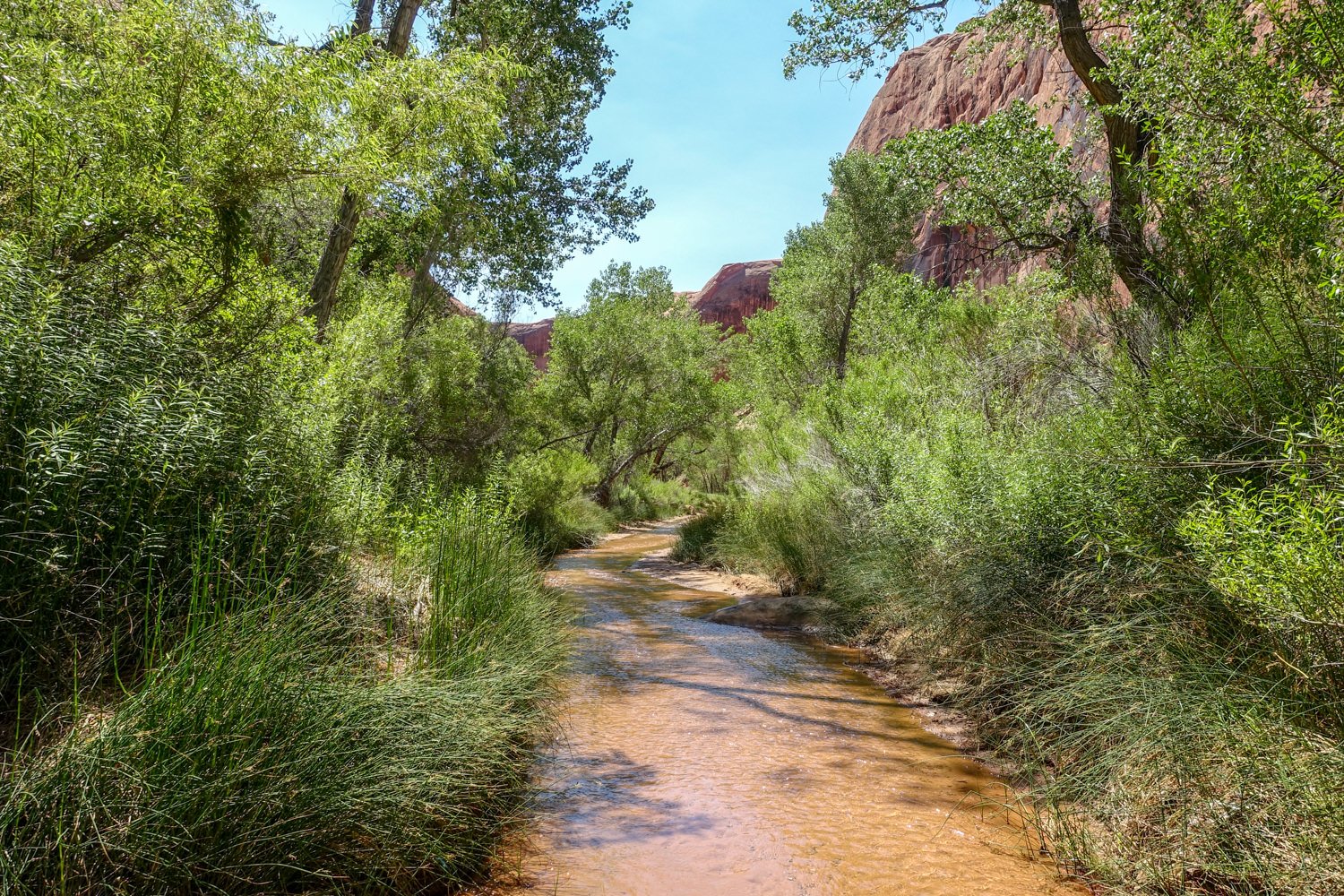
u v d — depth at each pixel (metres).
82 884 1.96
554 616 6.52
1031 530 4.72
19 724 2.33
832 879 2.93
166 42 4.70
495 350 16.08
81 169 4.09
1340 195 3.13
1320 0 3.21
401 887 2.66
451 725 3.19
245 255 5.23
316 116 5.48
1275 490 2.77
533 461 16.48
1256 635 3.16
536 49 14.97
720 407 28.81
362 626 3.85
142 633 3.04
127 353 3.34
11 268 2.87
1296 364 3.40
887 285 15.60
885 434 8.28
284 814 2.39
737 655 6.85
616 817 3.51
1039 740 4.01
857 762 4.28
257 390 4.21
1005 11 9.71
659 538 22.22
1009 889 2.85
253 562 3.33
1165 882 2.66
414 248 14.27
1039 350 6.40
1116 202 6.64
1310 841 2.34
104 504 2.98
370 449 7.00
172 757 2.23
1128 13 4.63
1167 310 4.87
